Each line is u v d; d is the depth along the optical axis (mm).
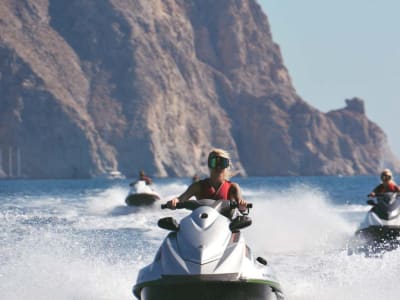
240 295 23312
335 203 101938
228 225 24906
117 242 47719
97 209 91812
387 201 49531
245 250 24875
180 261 23547
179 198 26562
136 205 93938
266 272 24797
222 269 23281
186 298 23188
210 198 26734
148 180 101500
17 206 100188
